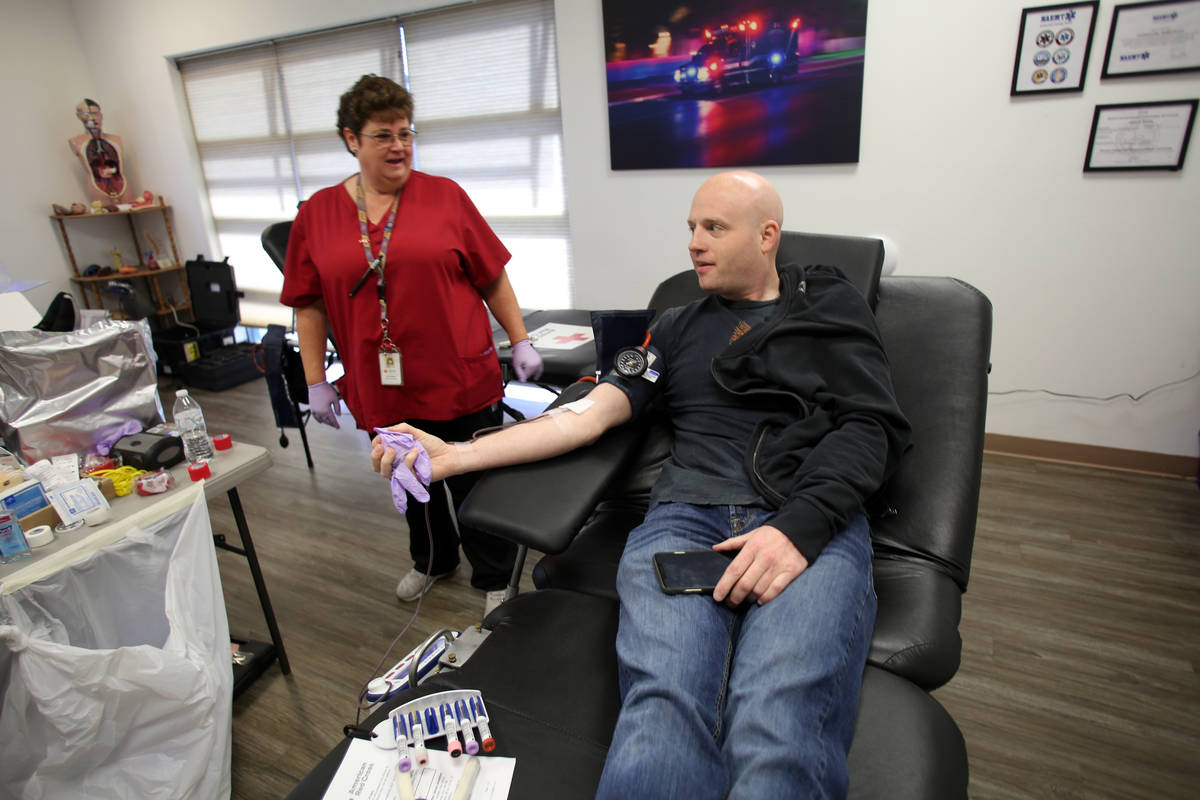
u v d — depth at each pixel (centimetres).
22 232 426
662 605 97
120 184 446
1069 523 218
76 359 146
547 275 364
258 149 427
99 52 446
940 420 122
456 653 129
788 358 120
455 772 88
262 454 151
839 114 258
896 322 134
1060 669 160
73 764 108
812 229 279
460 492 179
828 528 99
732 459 121
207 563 130
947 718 90
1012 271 250
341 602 201
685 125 286
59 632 109
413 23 346
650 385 130
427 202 160
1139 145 219
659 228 311
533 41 321
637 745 79
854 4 243
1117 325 240
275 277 458
